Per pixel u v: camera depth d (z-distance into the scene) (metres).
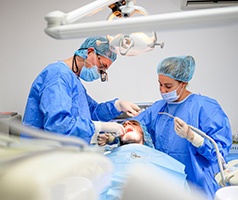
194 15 0.52
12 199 0.27
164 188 0.36
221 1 2.16
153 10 2.40
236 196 0.78
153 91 2.49
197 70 2.43
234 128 2.42
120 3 0.92
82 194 0.32
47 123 1.46
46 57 2.54
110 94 2.53
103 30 0.58
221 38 2.37
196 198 0.38
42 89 1.54
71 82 1.59
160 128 1.70
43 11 2.50
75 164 0.32
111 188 0.43
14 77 2.59
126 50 0.96
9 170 0.29
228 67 2.39
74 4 2.48
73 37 0.61
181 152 1.59
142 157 1.33
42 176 0.29
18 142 0.36
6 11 2.53
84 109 1.65
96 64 1.71
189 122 1.61
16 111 2.59
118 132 1.62
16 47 2.56
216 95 2.43
